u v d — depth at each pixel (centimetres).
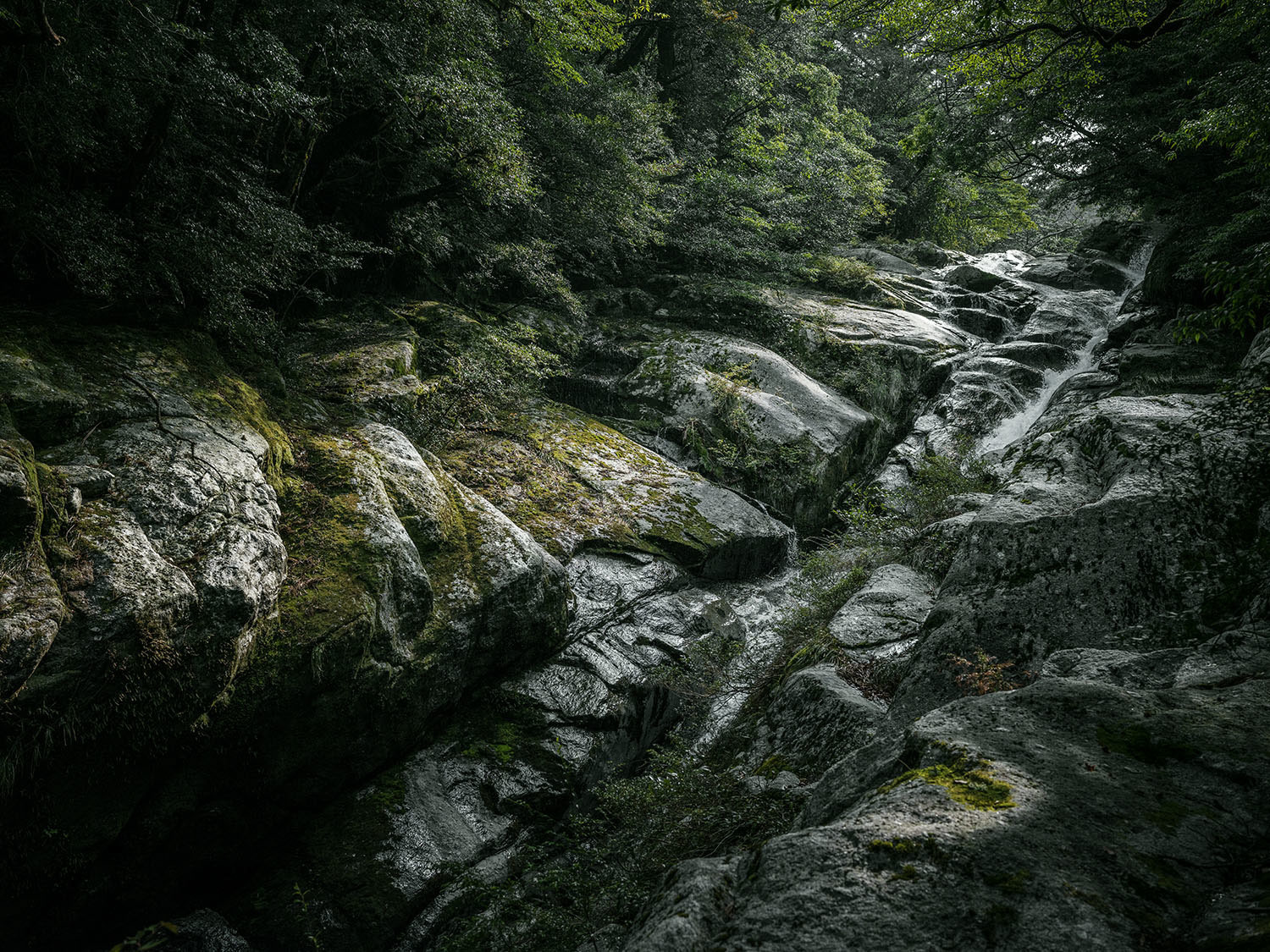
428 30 735
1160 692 236
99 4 516
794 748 452
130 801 405
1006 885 154
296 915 441
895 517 778
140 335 550
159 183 608
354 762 495
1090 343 1338
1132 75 1284
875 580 633
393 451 616
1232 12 962
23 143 518
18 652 338
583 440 909
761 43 1836
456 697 558
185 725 408
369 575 505
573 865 437
